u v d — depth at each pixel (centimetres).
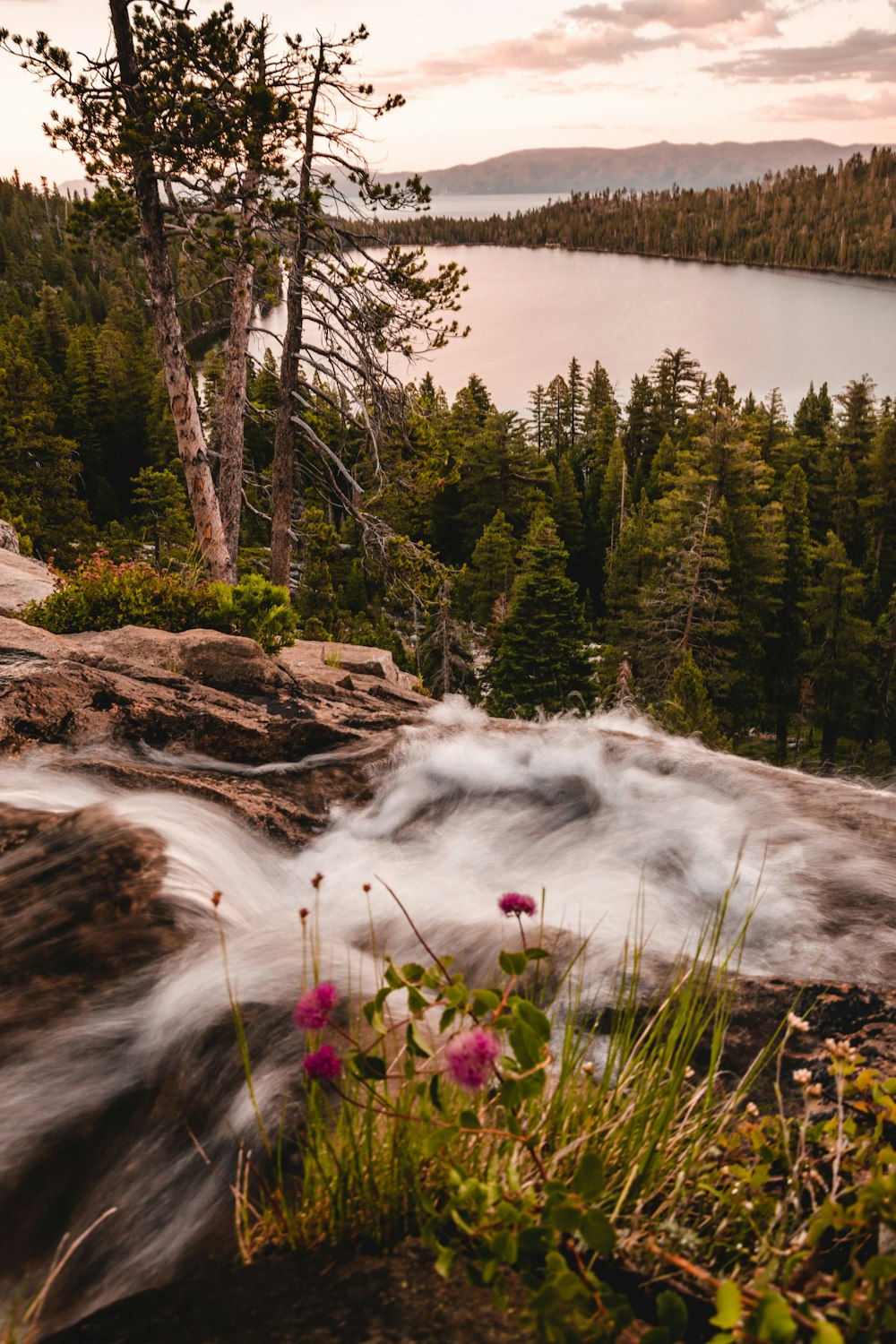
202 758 592
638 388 10200
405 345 1797
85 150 1389
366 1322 158
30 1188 231
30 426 5059
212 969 296
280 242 1648
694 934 382
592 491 8875
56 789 483
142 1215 220
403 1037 251
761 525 6328
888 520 8238
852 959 362
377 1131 192
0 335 9256
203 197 1430
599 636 6938
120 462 8331
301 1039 254
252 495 2352
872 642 6066
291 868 460
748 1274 167
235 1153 225
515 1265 156
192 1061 258
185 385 1550
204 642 789
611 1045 212
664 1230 173
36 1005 289
